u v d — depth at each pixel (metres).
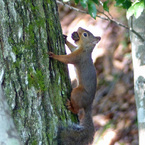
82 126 8.07
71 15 20.31
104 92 18.14
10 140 4.53
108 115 17.12
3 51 6.62
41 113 6.91
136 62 9.06
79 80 9.34
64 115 7.51
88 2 8.61
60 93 7.49
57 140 7.11
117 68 18.25
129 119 16.56
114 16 18.80
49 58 7.32
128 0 8.75
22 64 6.79
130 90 17.70
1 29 6.64
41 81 7.01
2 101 4.82
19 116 6.64
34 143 6.77
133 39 9.23
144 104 8.83
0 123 4.60
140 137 8.88
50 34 7.45
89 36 9.90
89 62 9.59
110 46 18.55
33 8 7.11
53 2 7.75
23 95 6.73
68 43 10.09
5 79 6.58
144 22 9.01
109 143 15.58
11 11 6.75
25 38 6.89
